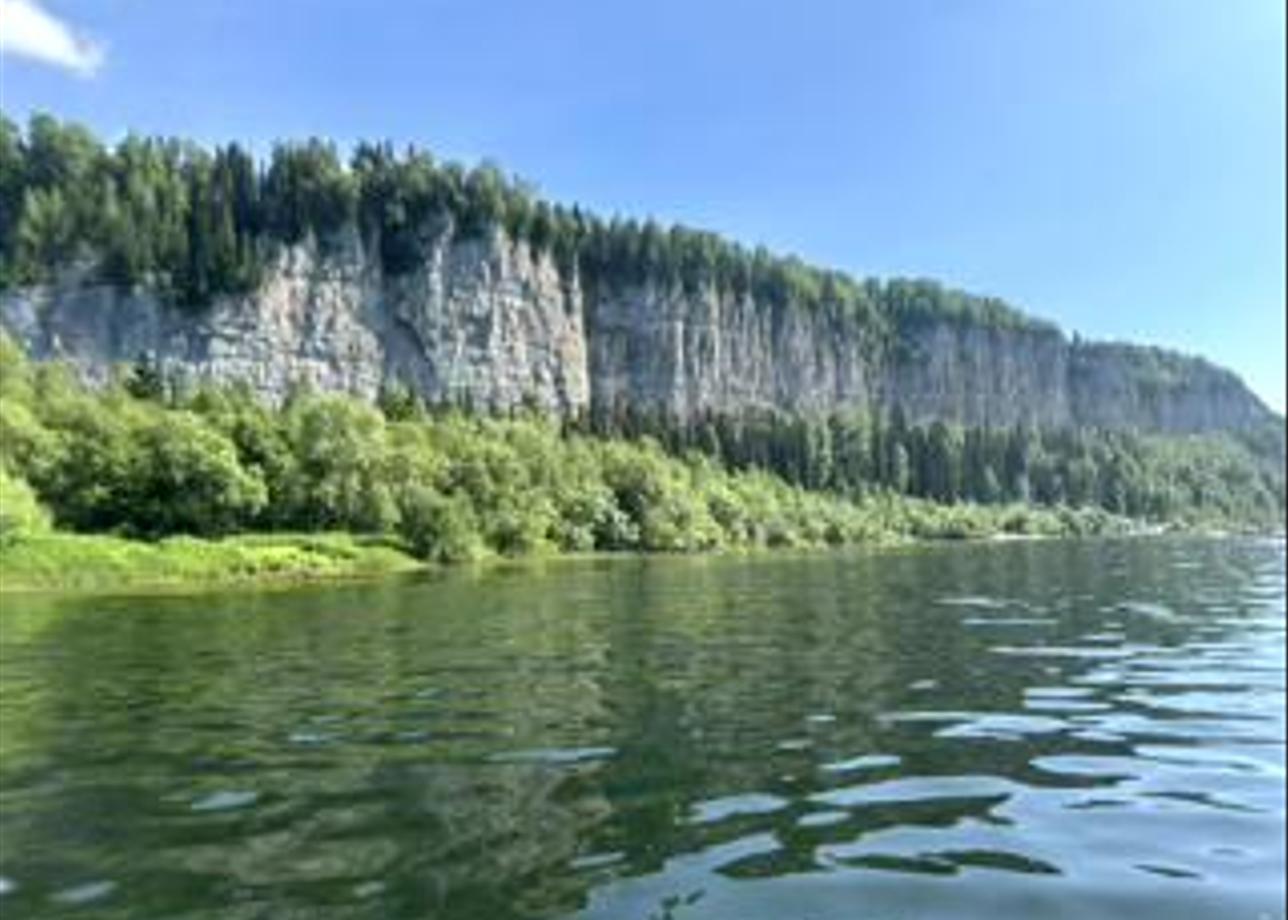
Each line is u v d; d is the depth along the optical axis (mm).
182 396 163750
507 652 36500
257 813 16797
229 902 12914
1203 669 32469
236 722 24359
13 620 49781
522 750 21234
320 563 95125
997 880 13812
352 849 14938
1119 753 21016
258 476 113312
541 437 158625
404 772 19469
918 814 16719
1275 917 12656
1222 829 16047
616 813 16734
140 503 107188
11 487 90062
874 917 12602
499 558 120062
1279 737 22562
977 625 44969
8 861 14430
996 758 20547
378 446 122062
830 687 28797
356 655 36125
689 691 28141
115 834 15680
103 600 62562
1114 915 12719
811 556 125000
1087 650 36750
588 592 65875
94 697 27891
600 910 12703
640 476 154125
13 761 20547
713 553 139000
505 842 15234
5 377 131000
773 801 17422
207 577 84500
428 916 12523
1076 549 144625
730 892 13305
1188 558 115812
